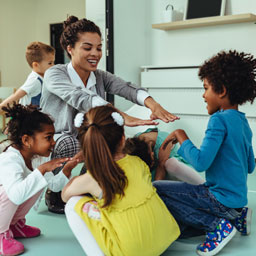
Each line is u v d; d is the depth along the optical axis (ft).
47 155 5.02
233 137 4.56
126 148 5.25
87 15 11.81
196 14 11.05
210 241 4.66
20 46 23.21
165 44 12.17
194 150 4.56
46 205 6.67
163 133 6.46
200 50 11.44
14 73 23.03
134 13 12.07
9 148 4.91
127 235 4.05
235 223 5.33
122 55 11.74
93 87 6.58
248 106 9.89
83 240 4.33
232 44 10.82
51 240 5.15
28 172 4.95
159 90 11.44
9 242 4.72
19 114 4.82
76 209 4.33
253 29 10.41
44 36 23.49
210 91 4.76
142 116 10.33
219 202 4.65
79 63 6.06
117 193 4.07
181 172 6.10
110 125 4.09
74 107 5.87
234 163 4.61
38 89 9.23
